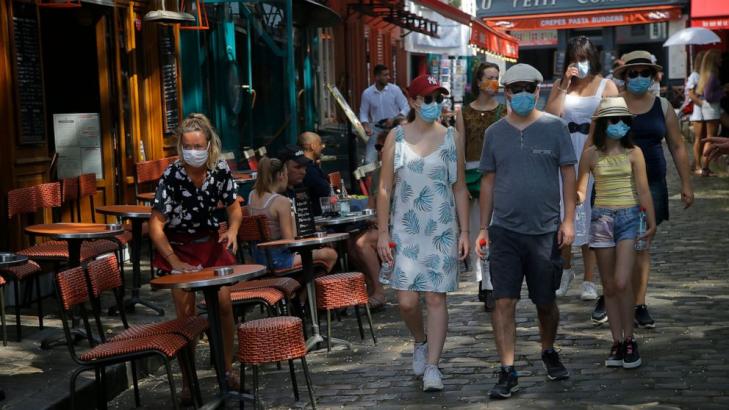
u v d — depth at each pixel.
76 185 11.98
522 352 9.02
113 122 13.87
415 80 8.04
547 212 7.78
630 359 8.32
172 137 15.34
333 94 18.88
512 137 7.82
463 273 13.29
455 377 8.42
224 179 8.05
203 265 8.05
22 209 10.62
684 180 9.56
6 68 11.02
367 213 11.12
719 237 14.80
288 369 8.95
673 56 50.34
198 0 15.05
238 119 17.23
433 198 8.01
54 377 8.23
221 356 7.73
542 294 7.84
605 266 8.42
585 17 38.75
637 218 8.38
